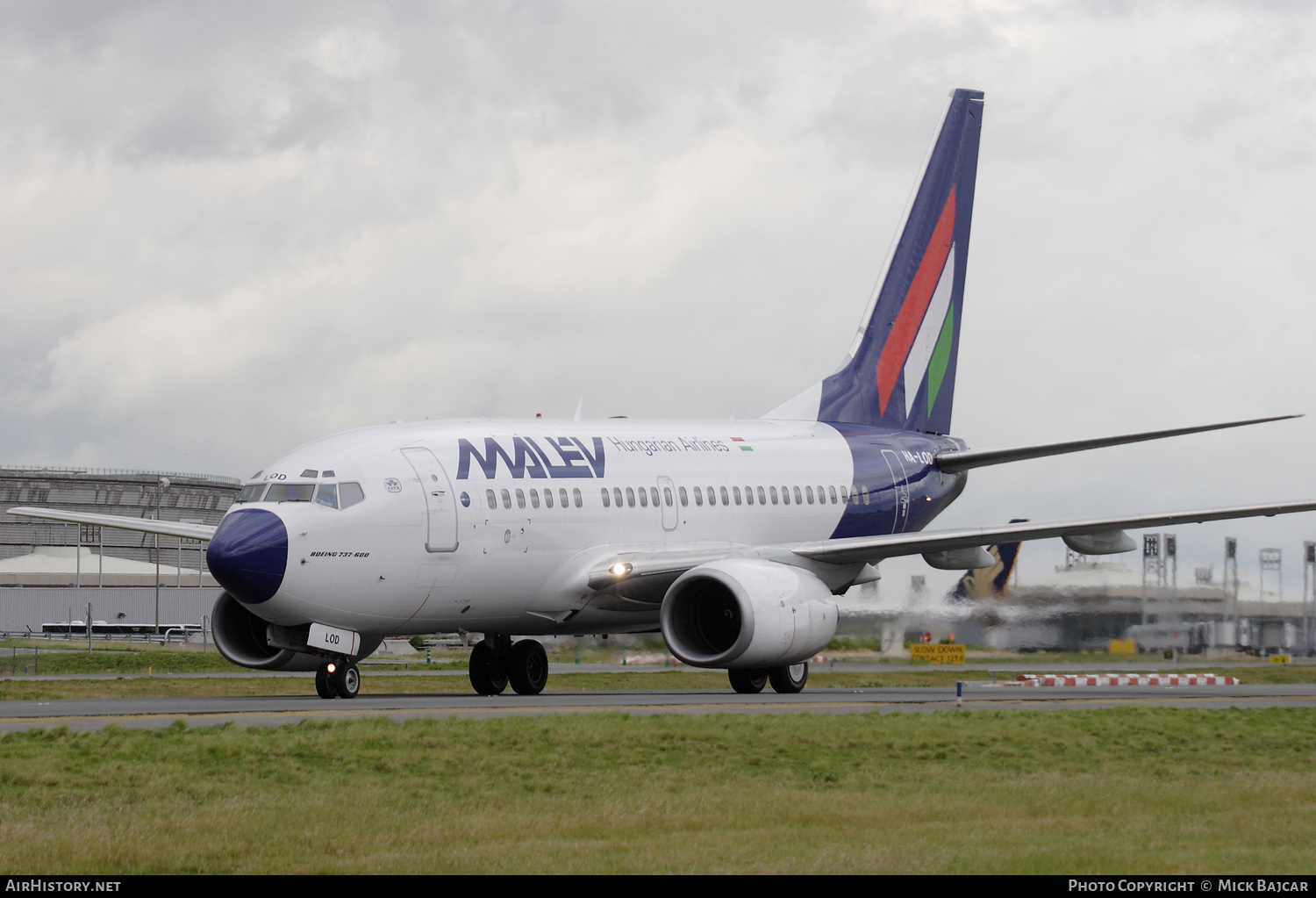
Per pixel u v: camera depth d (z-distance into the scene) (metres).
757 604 77.44
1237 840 36.09
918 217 109.25
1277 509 80.31
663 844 35.38
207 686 92.50
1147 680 104.06
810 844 35.22
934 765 49.78
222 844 34.94
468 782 44.50
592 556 83.25
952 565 99.44
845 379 105.19
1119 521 81.06
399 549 74.88
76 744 49.25
